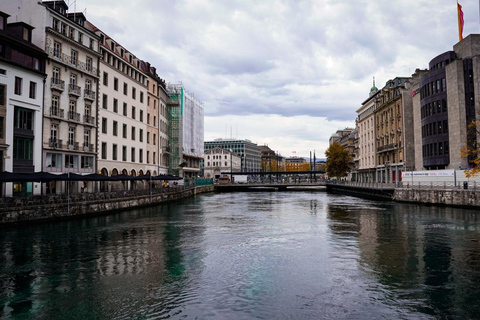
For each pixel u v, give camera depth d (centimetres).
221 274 1286
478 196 3381
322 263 1433
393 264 1412
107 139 4666
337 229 2308
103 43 4697
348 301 1022
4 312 952
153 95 6238
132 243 1847
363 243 1833
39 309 971
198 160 9738
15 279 1233
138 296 1066
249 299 1039
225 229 2333
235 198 6000
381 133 7669
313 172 9950
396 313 939
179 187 5731
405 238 1961
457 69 4606
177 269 1352
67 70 3894
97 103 4400
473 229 2244
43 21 3572
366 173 8869
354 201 4903
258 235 2094
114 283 1187
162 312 949
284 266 1390
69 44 3928
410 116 6338
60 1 3969
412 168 6241
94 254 1595
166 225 2514
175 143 7500
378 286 1148
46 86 3581
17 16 3612
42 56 3466
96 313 945
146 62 6194
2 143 2998
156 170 6366
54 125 3712
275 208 3931
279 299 1038
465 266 1374
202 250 1680
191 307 981
